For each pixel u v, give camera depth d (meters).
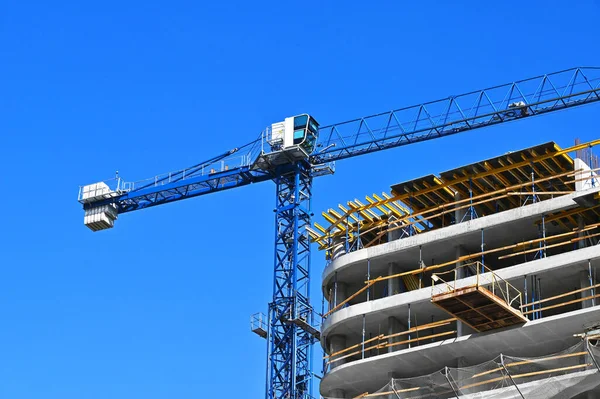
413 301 83.31
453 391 78.94
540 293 81.75
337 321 86.38
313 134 128.62
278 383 117.50
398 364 82.88
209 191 134.62
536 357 79.94
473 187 88.25
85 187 139.38
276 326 120.19
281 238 124.62
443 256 86.69
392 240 90.56
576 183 84.12
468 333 82.00
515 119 124.38
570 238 83.19
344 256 88.94
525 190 86.25
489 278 81.00
